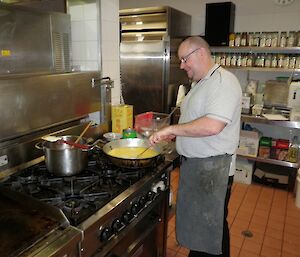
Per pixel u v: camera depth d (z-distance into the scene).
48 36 1.69
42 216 1.04
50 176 1.37
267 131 3.63
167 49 3.28
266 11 3.37
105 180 1.36
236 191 3.18
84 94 1.87
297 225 2.54
